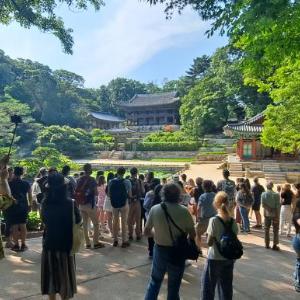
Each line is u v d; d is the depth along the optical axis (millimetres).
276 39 7371
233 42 8789
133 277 7020
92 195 9008
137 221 10172
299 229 6754
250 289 6730
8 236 8859
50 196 5059
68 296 5008
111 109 126125
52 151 35438
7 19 19438
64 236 4988
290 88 15125
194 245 5008
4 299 5820
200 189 10758
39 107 94188
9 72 97125
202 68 102375
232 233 5117
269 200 9766
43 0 18203
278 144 21203
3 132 45375
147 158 64312
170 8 9391
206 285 5199
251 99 65812
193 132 67125
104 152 66688
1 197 6066
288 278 7438
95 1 18578
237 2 7129
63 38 19438
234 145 57750
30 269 7332
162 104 98312
